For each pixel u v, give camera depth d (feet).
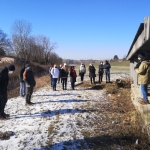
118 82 48.03
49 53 213.66
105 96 39.34
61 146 18.72
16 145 19.06
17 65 114.11
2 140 20.11
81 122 24.66
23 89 39.60
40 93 43.73
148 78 23.82
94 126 23.40
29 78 32.04
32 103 33.32
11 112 28.89
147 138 19.70
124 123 23.84
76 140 19.86
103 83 53.67
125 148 18.12
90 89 47.60
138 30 16.52
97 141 19.60
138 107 24.98
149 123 19.80
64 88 49.70
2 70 24.41
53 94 42.11
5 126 23.62
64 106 31.76
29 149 18.28
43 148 18.40
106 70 54.44
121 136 20.47
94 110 29.55
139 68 23.62
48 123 24.40
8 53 208.23
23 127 23.26
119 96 38.50
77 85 53.78
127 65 166.81
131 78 50.60
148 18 13.56
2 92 25.16
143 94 24.39
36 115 27.40
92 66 53.42
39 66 143.54
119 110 29.32
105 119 25.71
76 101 35.14
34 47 209.77
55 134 21.30
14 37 206.28
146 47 20.90
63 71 47.37
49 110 29.45
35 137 20.66
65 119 25.70
